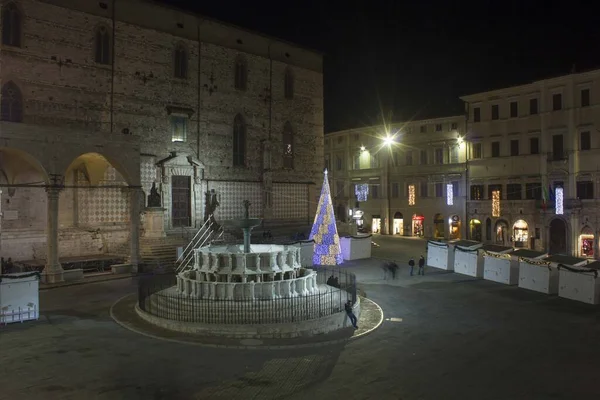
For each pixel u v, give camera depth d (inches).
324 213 1723.7
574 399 599.5
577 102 2036.2
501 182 2327.8
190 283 979.3
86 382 631.2
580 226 2014.0
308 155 2329.0
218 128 1982.0
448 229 2586.1
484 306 1112.2
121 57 1702.8
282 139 2223.2
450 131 2583.7
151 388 614.9
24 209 1567.4
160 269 1475.1
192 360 715.4
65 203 1640.0
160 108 1803.6
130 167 1496.1
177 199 1847.9
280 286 959.0
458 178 2534.5
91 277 1384.1
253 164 2103.8
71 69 1588.3
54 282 1298.0
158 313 909.2
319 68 2388.0
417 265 1748.3
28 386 616.1
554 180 2117.4
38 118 1519.4
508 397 604.1
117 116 1691.7
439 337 858.8
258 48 2126.0
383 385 636.7
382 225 2898.6
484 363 725.9
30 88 1507.1
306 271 1079.0
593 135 1987.0
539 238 2166.6
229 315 864.9
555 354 770.8
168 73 1829.5
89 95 1627.7
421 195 2731.3
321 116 2399.1
